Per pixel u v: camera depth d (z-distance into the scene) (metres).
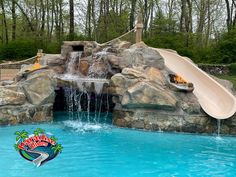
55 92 15.45
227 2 34.81
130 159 9.95
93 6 32.69
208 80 16.53
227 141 12.49
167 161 9.92
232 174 9.09
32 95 13.81
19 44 25.69
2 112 13.07
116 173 8.79
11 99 13.20
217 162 10.02
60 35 32.81
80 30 36.81
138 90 13.42
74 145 11.09
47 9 33.62
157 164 9.62
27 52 25.42
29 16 35.44
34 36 30.94
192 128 13.39
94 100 15.85
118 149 10.86
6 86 13.59
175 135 13.02
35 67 15.26
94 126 13.83
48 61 17.50
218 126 13.40
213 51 27.47
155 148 11.16
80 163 9.39
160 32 32.91
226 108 14.23
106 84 14.68
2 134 11.92
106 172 8.82
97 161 9.62
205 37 43.38
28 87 13.88
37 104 13.84
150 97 13.36
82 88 14.92
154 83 13.97
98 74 16.52
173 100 13.42
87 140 11.75
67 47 17.83
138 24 17.36
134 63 15.23
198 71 17.28
